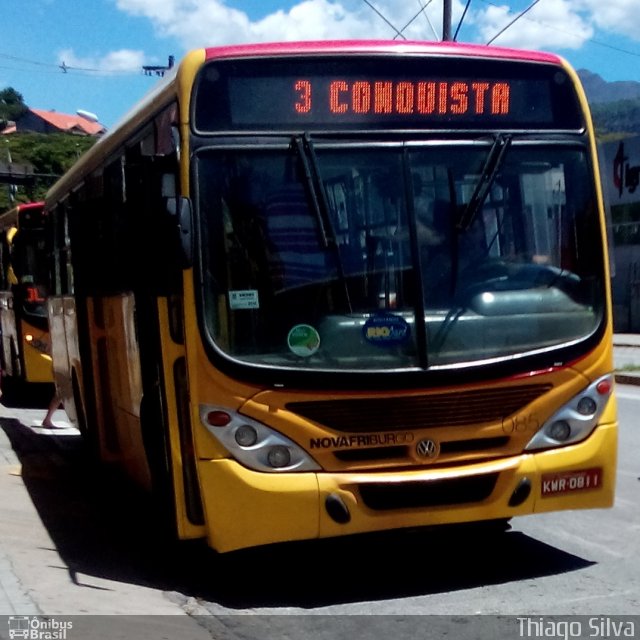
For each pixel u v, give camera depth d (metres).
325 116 6.03
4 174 40.81
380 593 6.15
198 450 5.81
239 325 5.84
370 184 6.03
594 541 7.21
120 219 6.85
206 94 5.93
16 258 16.09
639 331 31.25
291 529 5.76
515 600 5.93
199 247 5.82
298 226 5.93
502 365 5.98
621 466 10.08
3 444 12.20
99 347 9.00
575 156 6.42
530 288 6.20
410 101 6.14
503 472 5.99
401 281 5.99
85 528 7.87
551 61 6.43
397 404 5.86
